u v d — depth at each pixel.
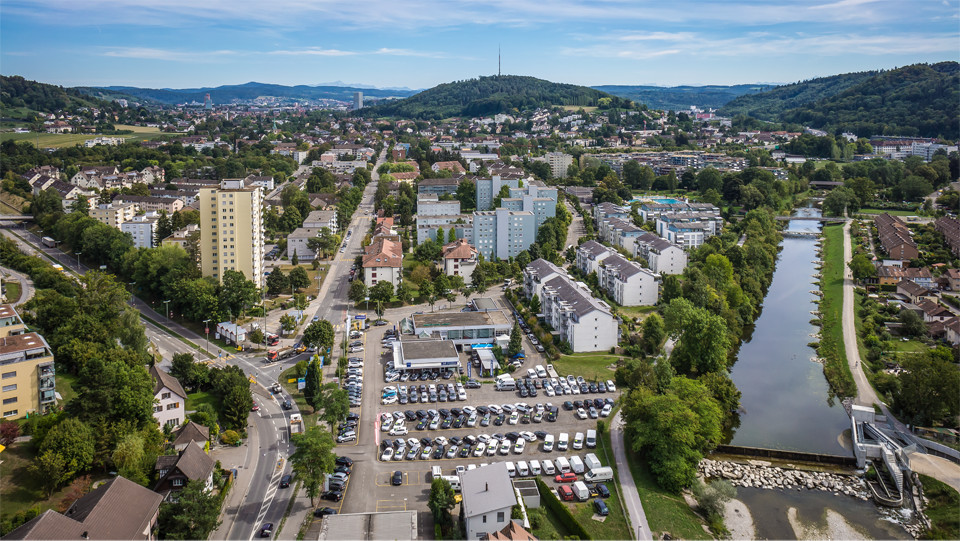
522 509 153.00
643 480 178.12
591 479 174.88
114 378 173.75
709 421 194.88
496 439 192.25
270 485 167.38
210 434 187.50
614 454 189.38
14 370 183.12
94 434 163.62
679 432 176.38
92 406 168.62
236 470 173.62
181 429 182.12
